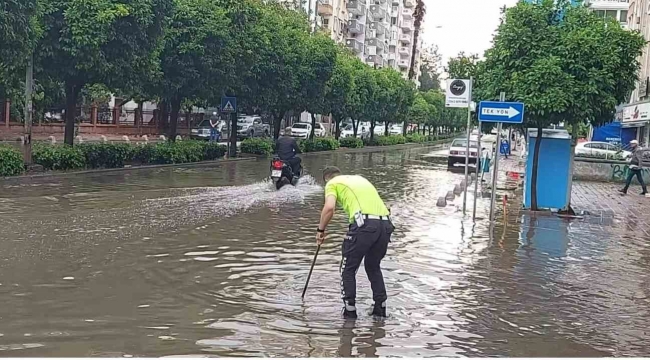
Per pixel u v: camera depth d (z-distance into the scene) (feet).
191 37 87.45
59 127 141.59
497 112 46.75
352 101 170.09
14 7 58.80
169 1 74.69
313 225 44.16
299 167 66.54
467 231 44.32
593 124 52.08
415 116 266.57
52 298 24.63
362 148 179.52
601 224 50.90
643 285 31.01
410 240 39.93
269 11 117.80
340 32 334.85
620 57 50.47
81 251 32.89
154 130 172.04
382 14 400.47
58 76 71.31
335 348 20.43
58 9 67.15
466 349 20.86
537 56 51.19
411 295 27.22
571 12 52.60
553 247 39.88
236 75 98.43
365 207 24.12
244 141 116.47
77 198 51.85
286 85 115.55
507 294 28.09
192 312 23.63
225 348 20.04
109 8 68.18
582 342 22.11
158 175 74.18
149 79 81.51
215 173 79.82
